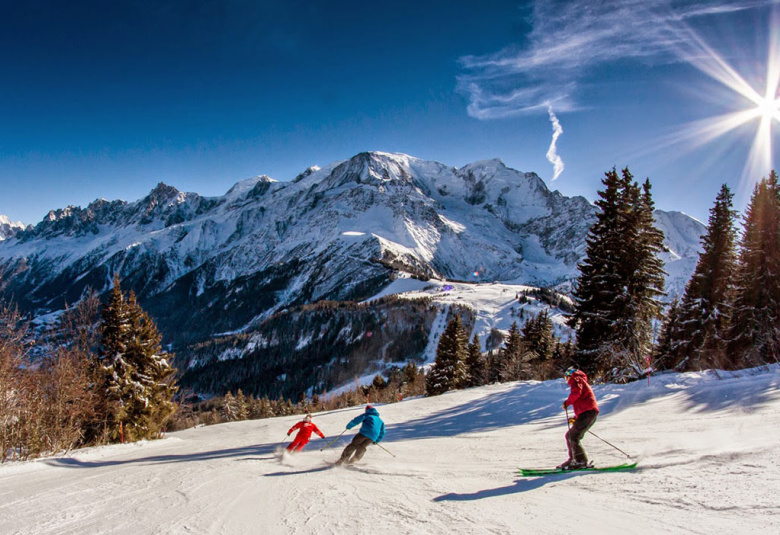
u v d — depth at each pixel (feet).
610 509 14.99
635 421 36.09
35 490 26.16
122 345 92.63
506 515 15.51
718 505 13.85
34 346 63.36
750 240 100.32
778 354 86.58
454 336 169.27
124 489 24.91
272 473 28.53
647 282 91.45
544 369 133.28
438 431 53.42
